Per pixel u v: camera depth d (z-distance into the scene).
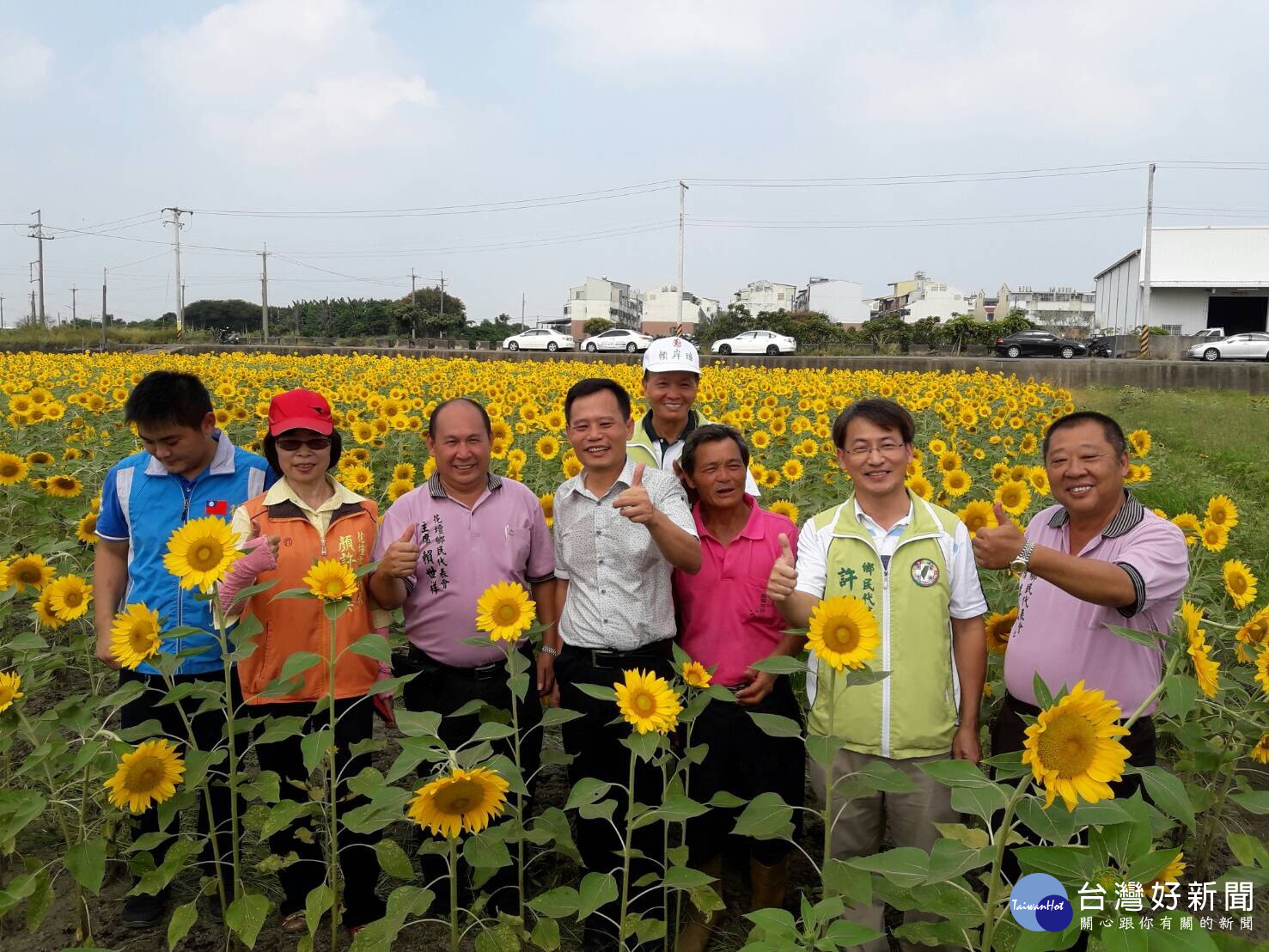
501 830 2.59
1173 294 55.31
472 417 3.41
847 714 3.07
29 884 2.79
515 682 2.82
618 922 3.26
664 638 3.40
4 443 8.84
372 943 2.55
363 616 3.34
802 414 12.98
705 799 3.36
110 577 3.57
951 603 3.11
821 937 2.28
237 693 3.48
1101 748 1.82
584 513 3.43
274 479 3.62
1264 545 8.08
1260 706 3.21
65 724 2.97
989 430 12.09
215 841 3.01
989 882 2.18
